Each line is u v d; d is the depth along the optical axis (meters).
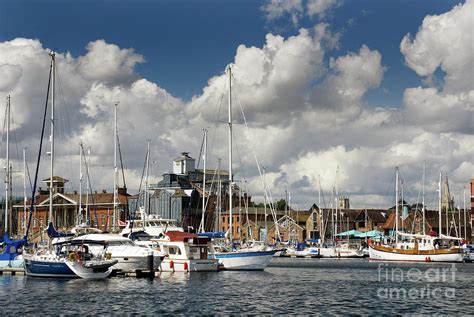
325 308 51.38
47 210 163.62
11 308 49.69
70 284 65.69
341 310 50.31
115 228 107.12
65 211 156.25
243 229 183.50
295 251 153.50
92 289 61.75
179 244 80.69
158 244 81.81
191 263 80.25
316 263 122.25
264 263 85.69
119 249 74.38
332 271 95.62
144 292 59.91
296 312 49.12
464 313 49.31
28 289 61.28
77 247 74.19
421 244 123.81
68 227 150.62
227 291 61.78
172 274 78.56
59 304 51.72
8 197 105.12
